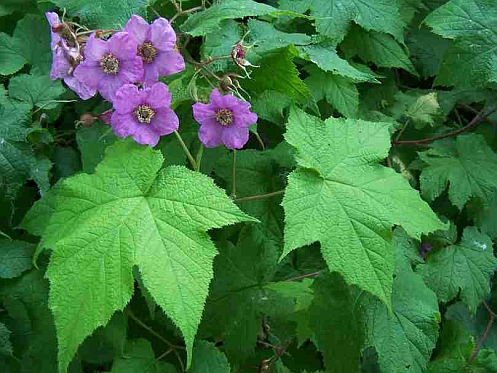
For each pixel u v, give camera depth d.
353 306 0.45
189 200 0.39
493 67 0.55
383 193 0.42
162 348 0.50
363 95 0.62
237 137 0.44
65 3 0.49
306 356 0.54
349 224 0.41
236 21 0.53
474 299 0.56
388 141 0.44
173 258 0.37
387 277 0.39
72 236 0.37
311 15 0.56
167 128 0.42
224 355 0.46
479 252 0.57
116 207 0.39
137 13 0.47
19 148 0.48
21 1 0.57
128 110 0.41
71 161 0.53
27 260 0.46
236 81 0.45
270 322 0.52
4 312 0.47
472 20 0.55
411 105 0.62
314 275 0.50
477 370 0.54
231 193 0.52
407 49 0.59
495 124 0.63
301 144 0.43
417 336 0.45
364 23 0.56
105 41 0.41
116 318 0.47
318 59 0.51
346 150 0.44
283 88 0.49
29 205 0.50
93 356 0.47
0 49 0.54
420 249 0.59
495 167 0.59
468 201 0.59
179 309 0.35
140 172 0.40
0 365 0.47
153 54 0.42
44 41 0.55
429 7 0.64
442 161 0.59
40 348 0.47
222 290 0.49
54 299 0.36
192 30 0.45
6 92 0.50
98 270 0.37
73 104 0.54
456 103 0.64
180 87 0.45
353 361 0.45
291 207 0.40
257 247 0.50
